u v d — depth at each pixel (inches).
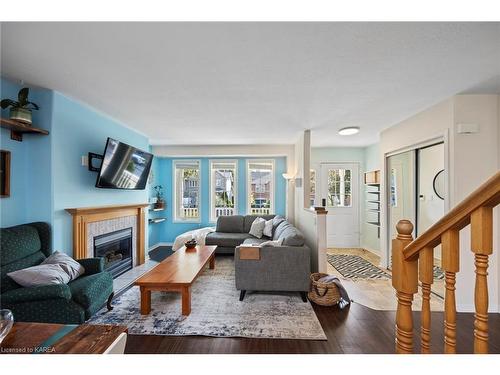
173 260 124.5
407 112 123.6
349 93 100.3
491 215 29.8
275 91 98.4
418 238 38.1
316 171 227.6
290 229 139.6
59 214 104.6
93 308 84.3
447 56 72.5
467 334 84.7
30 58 74.6
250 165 236.4
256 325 89.2
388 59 74.2
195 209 237.8
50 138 100.6
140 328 87.0
